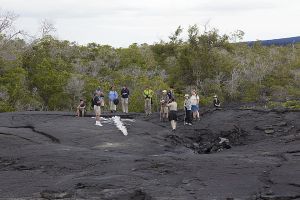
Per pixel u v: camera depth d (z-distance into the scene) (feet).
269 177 35.01
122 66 164.96
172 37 181.57
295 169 37.19
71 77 123.13
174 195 31.14
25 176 37.93
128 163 40.75
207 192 31.71
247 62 157.99
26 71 127.95
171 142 60.34
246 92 144.25
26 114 74.49
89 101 119.65
